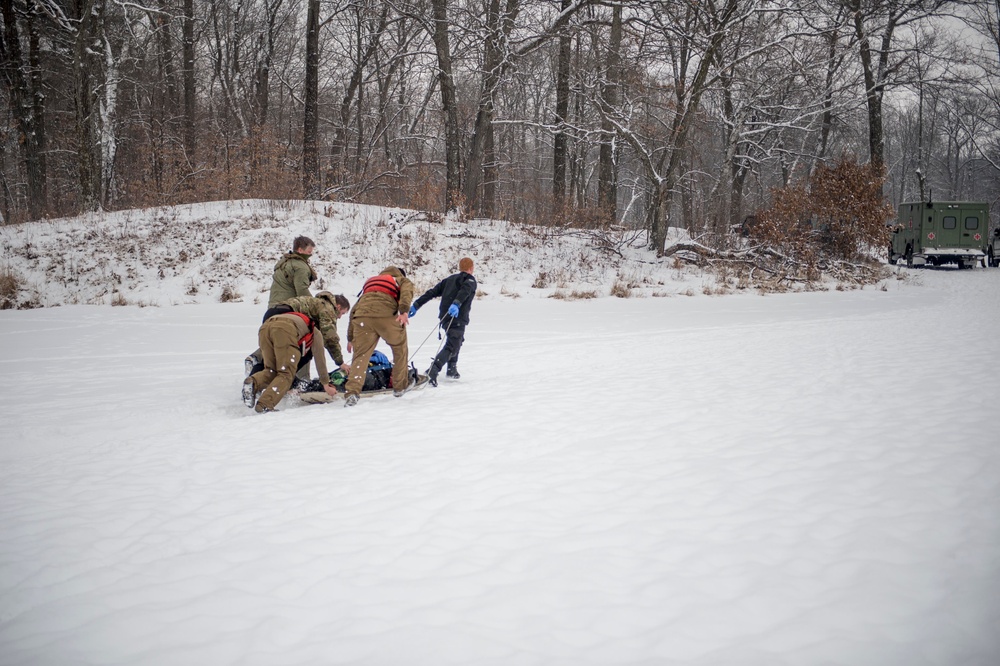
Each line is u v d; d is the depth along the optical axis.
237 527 3.95
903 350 9.58
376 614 2.86
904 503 3.83
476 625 2.74
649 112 28.19
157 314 16.83
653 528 3.67
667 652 2.50
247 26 35.78
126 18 29.06
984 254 31.55
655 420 6.10
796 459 4.72
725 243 28.45
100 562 3.53
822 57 28.75
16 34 27.88
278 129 36.66
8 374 9.76
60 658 2.61
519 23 26.14
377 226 24.39
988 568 3.03
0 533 3.97
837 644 2.50
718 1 25.88
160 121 32.84
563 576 3.14
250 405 7.33
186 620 2.88
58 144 33.06
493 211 32.28
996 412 5.70
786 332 12.81
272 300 8.45
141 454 5.72
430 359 10.80
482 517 3.94
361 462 5.20
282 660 2.54
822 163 30.23
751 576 3.07
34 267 20.23
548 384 8.41
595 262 25.33
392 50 33.91
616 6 24.53
